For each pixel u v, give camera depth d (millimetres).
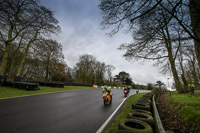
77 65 41469
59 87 17594
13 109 5191
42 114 4719
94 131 3361
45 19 14875
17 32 14430
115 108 6469
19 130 3215
